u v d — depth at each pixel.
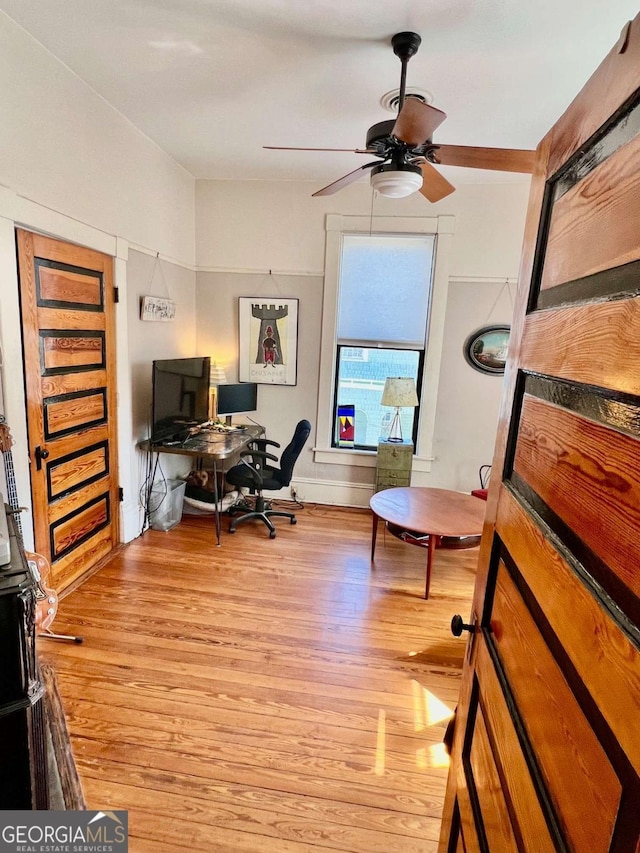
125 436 3.25
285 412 4.35
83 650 2.25
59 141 2.36
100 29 2.05
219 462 4.07
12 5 1.91
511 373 0.99
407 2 1.81
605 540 0.54
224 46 2.14
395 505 3.10
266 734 1.82
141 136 3.14
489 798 0.88
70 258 2.57
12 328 2.18
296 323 4.16
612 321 0.56
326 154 3.34
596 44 2.03
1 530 1.20
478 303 3.90
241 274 4.15
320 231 3.98
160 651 2.26
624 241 0.55
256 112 2.77
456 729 1.21
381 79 2.36
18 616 1.08
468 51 2.10
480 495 3.64
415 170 2.18
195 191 4.05
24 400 2.29
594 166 0.66
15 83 2.06
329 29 1.99
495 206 3.74
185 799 1.56
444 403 4.10
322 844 1.45
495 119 2.73
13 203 2.10
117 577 2.92
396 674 2.17
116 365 3.10
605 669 0.51
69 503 2.73
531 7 1.81
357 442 4.38
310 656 2.27
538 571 0.74
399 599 2.80
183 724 1.85
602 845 0.49
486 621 1.04
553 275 0.80
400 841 1.46
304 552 3.38
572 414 0.67
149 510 3.63
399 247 3.97
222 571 3.05
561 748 0.61
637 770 0.44
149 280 3.43
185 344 4.09
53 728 1.79
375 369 4.22
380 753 1.76
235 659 2.23
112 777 1.62
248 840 1.45
